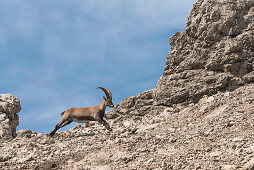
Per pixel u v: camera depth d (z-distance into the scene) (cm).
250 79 6000
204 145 3762
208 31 6512
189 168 3222
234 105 5009
